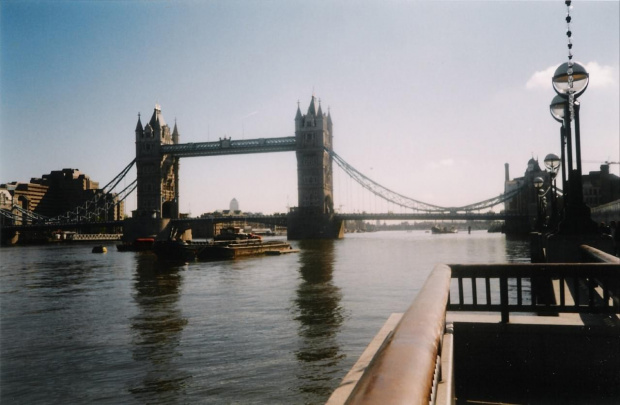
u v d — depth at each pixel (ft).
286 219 593.42
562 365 24.17
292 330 66.74
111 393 44.93
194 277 145.79
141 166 640.58
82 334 68.54
